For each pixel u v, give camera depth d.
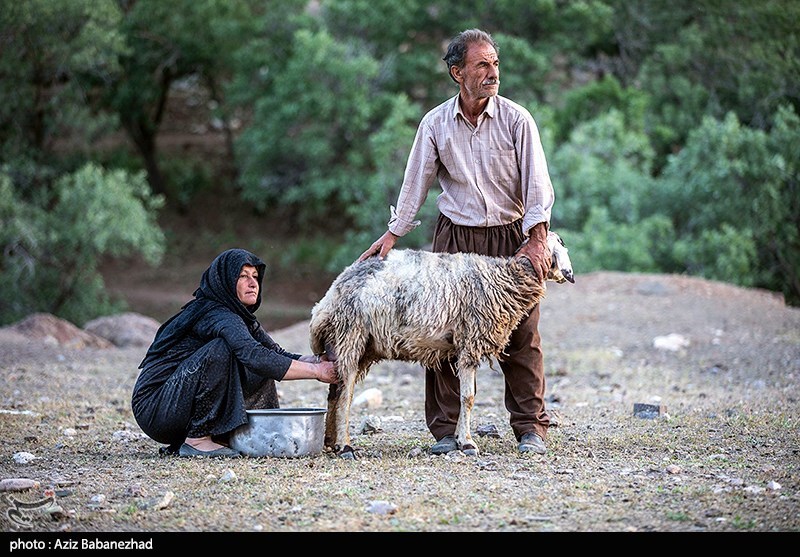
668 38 39.38
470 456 8.45
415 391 13.42
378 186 34.31
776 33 32.75
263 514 6.72
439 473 7.83
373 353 8.73
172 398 8.54
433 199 33.78
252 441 8.55
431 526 6.44
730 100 35.69
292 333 19.94
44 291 31.59
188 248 44.62
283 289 41.03
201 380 8.52
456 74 8.42
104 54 33.44
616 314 20.08
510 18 39.12
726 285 22.86
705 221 29.97
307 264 43.25
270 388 9.19
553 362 15.94
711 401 11.93
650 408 10.86
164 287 41.19
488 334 8.38
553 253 8.77
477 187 8.64
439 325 8.31
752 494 7.11
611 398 12.42
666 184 31.11
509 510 6.76
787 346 16.69
